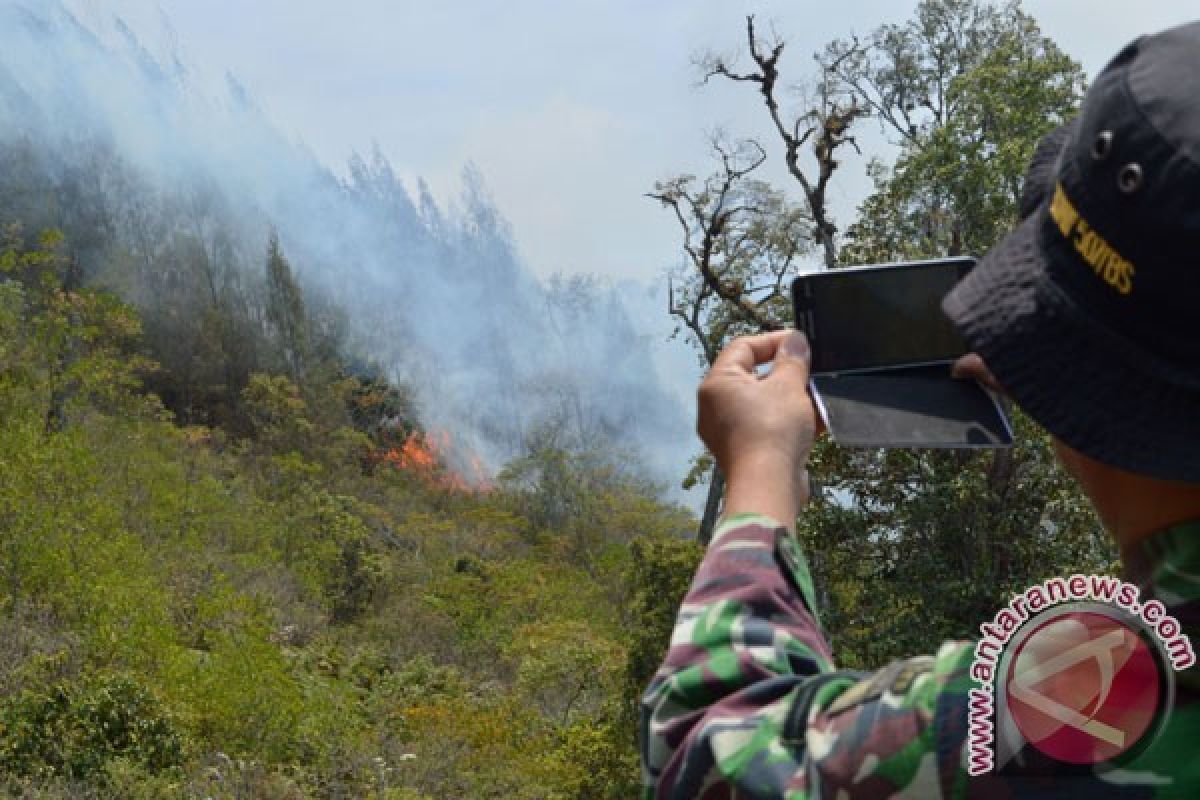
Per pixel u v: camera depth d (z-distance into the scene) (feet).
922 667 4.19
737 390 5.22
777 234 116.26
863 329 5.70
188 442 175.94
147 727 68.90
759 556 4.67
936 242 75.05
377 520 184.03
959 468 62.64
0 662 75.10
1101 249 4.05
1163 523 4.04
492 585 150.71
